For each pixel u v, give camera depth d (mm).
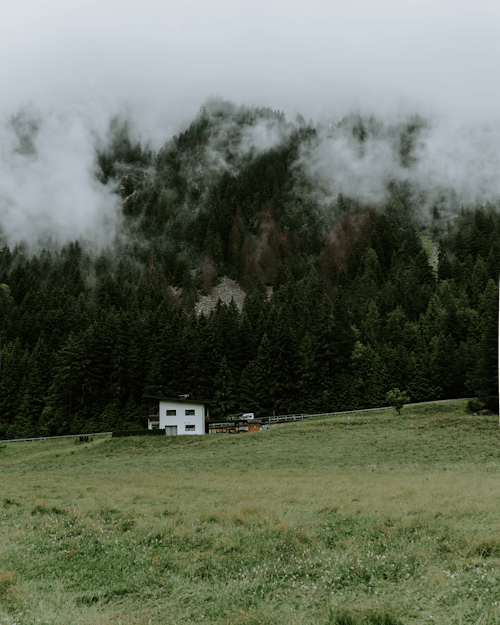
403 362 91812
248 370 91375
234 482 27219
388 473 32250
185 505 18078
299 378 92812
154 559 11320
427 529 13062
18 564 11062
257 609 8570
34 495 20766
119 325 101250
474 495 18438
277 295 158375
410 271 170625
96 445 60219
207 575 10508
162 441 59844
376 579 9859
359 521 14594
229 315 118688
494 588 8773
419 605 8492
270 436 57750
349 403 88750
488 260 169375
